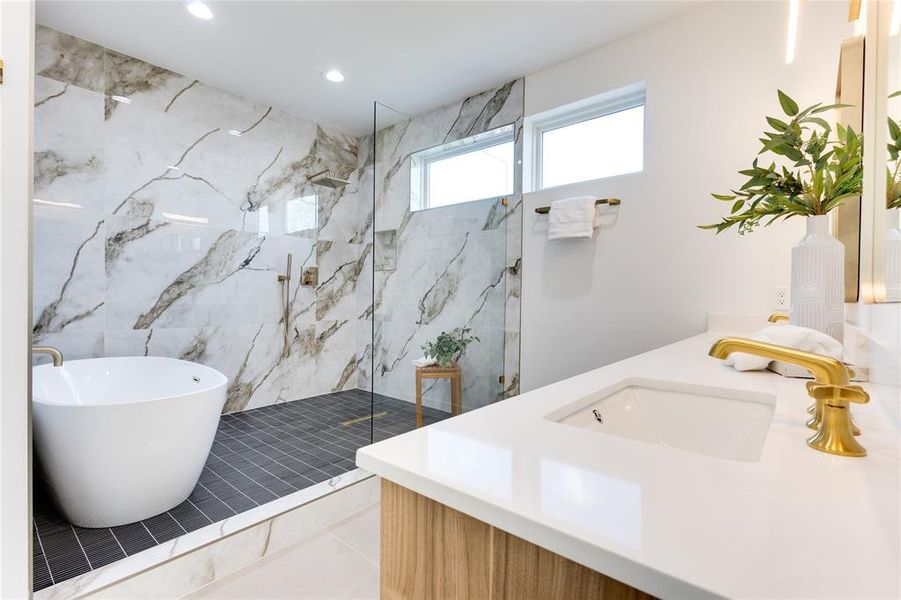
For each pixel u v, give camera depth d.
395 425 2.47
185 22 2.28
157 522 1.64
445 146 2.66
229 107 3.11
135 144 2.67
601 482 0.47
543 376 2.68
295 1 2.09
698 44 2.10
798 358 0.61
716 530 0.37
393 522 0.56
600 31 2.30
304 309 3.66
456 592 0.49
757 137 1.94
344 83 2.93
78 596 1.25
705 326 2.07
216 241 3.07
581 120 2.67
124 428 1.58
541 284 2.70
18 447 1.04
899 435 0.61
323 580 1.48
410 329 2.54
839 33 1.76
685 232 2.13
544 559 0.42
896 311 0.63
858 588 0.30
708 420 0.94
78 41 2.43
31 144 1.05
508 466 0.52
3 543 1.02
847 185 1.05
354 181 4.05
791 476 0.49
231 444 2.57
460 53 2.54
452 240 2.68
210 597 1.41
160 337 2.81
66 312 2.43
